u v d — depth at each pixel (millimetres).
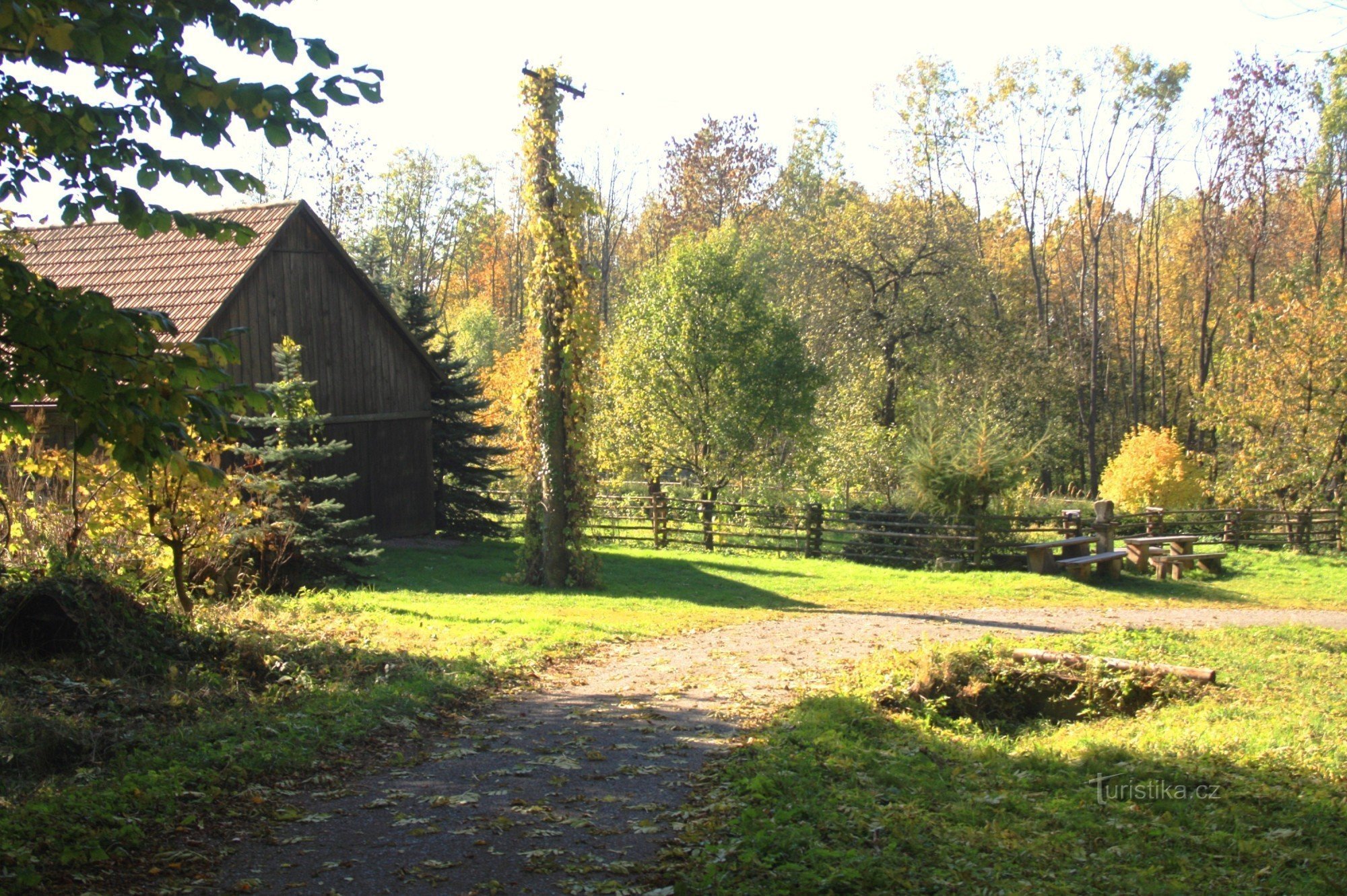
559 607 15172
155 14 4855
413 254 63781
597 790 6379
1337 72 21266
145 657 9352
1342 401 27641
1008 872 5105
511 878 4938
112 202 5488
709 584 18922
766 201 58312
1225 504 30875
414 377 25203
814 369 31688
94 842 5129
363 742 7492
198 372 5242
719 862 5051
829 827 5605
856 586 18656
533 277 17938
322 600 13766
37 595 9094
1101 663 10391
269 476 14531
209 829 5562
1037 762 7488
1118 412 56969
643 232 65688
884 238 39812
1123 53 44656
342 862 5129
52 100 5293
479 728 8055
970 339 39969
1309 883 5121
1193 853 5598
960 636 13047
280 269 21469
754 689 9648
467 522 26203
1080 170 46906
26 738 6598
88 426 5066
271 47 4980
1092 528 20875
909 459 22781
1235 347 32750
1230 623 15227
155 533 11414
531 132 17438
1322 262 43531
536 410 18094
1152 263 56219
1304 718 8719
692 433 31031
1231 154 42469
